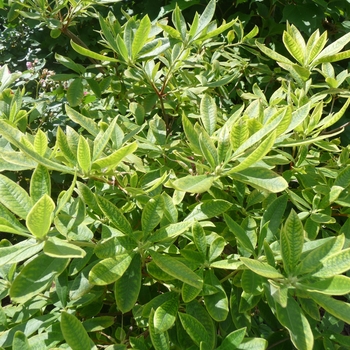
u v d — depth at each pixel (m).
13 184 0.63
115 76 1.25
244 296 0.70
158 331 0.63
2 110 0.99
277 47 1.80
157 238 0.66
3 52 2.83
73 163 0.70
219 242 0.71
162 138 0.96
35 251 0.55
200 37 1.07
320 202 0.84
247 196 0.91
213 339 0.66
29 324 0.69
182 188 0.64
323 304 0.59
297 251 0.62
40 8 1.23
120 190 0.85
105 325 0.73
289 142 0.83
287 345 0.81
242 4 1.92
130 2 2.33
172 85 1.23
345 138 1.64
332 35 1.89
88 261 0.75
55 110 1.57
